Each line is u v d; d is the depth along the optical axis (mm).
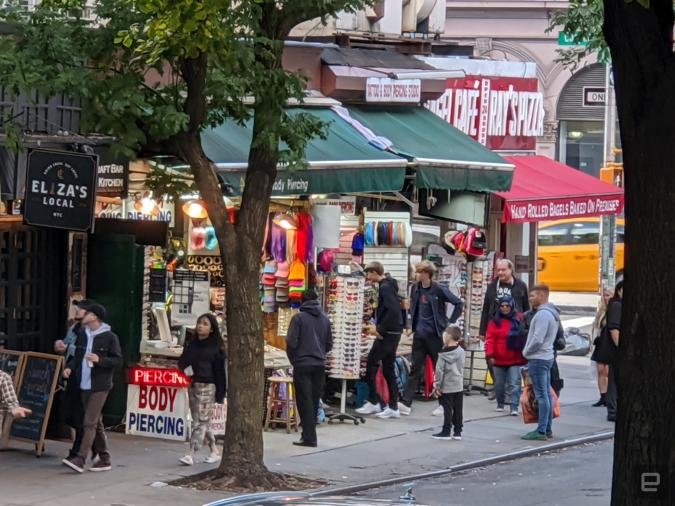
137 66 17953
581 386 29703
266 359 22812
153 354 21625
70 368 18656
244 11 17344
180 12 14922
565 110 53375
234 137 22922
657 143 11484
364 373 24672
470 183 27047
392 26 31078
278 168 22016
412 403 26047
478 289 27719
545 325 22812
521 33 52656
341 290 23703
